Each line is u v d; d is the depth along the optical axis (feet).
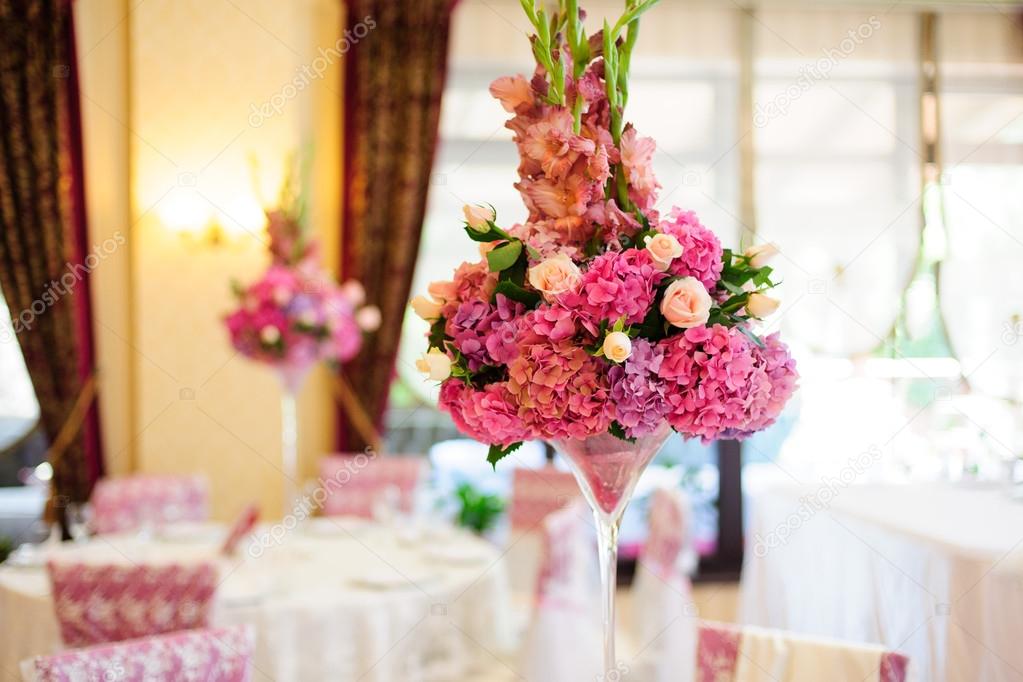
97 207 16.57
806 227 18.88
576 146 5.17
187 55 16.46
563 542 12.54
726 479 19.15
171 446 16.49
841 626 12.89
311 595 11.02
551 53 5.40
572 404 4.92
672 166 18.88
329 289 14.98
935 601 10.68
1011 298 18.49
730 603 18.69
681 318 4.91
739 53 18.84
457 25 18.40
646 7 5.41
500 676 12.32
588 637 12.55
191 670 7.63
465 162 18.72
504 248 5.13
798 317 18.72
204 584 9.77
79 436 16.44
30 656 10.96
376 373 17.97
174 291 16.47
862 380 18.53
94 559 12.42
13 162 16.10
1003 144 18.78
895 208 18.84
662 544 14.15
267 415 16.93
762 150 18.86
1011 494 13.84
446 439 19.24
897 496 13.98
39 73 16.10
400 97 18.03
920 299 18.60
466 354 5.20
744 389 5.02
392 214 17.98
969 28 18.85
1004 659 10.05
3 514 17.15
